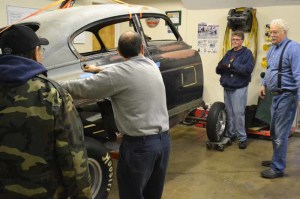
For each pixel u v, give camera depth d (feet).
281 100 10.74
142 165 6.48
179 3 19.16
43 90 4.13
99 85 6.22
